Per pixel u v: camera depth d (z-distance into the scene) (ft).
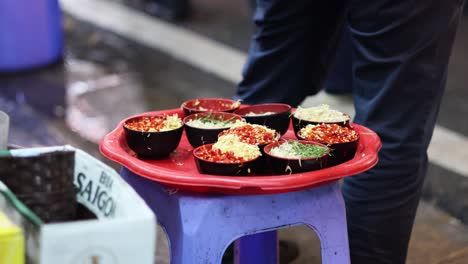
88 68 14.52
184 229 4.41
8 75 13.85
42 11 14.07
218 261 4.49
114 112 11.91
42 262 3.15
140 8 19.12
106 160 9.61
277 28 6.27
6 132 4.52
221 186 4.26
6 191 3.57
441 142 10.09
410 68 5.32
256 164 4.60
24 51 13.98
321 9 6.23
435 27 5.24
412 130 5.47
